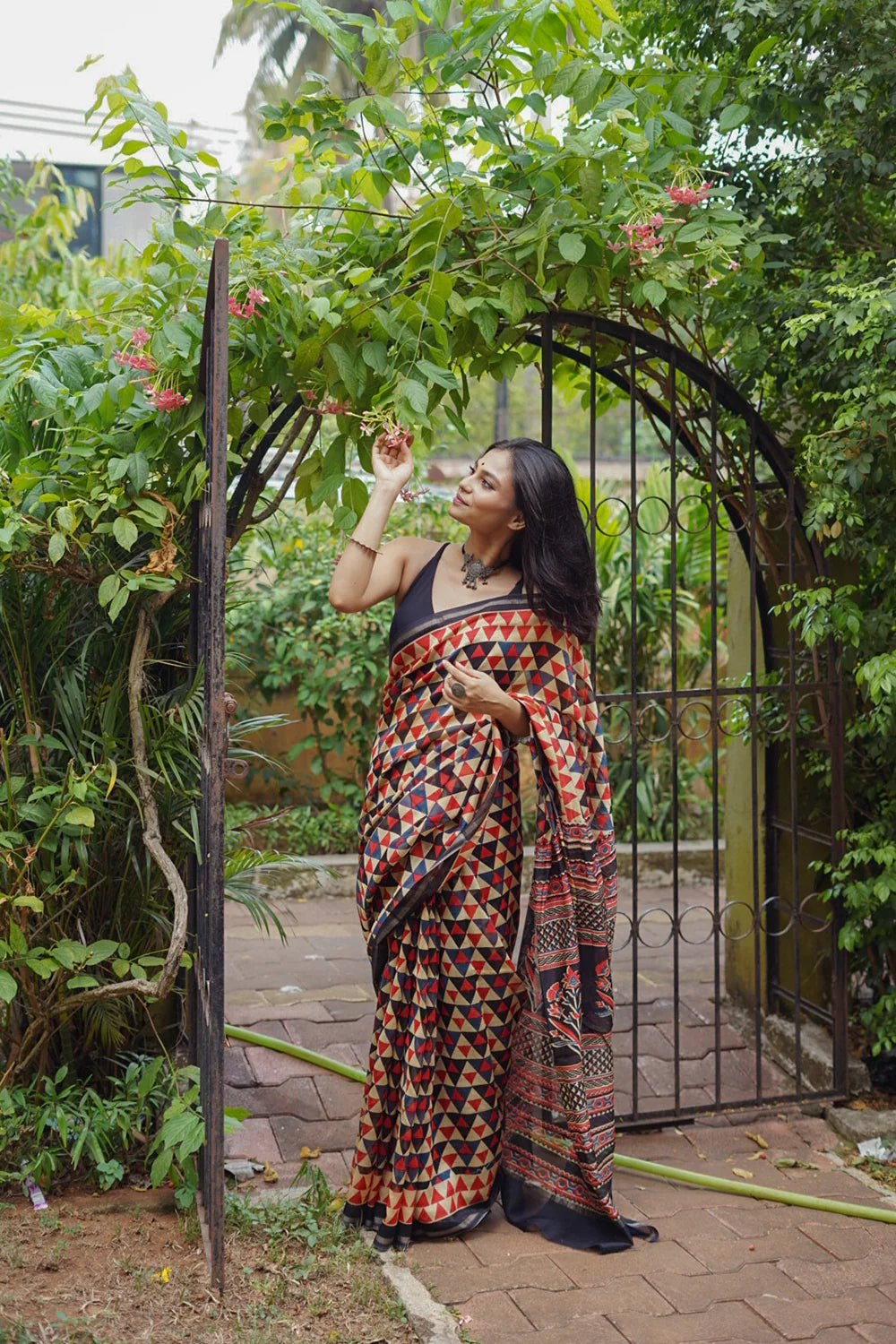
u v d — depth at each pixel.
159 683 3.02
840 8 3.12
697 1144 3.26
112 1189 2.79
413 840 2.64
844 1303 2.49
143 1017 3.09
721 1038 3.86
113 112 2.70
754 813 3.44
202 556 2.60
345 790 5.84
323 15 2.67
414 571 2.86
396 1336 2.32
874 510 3.27
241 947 4.68
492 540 2.78
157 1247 2.55
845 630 3.32
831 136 3.23
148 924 3.01
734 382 3.59
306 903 5.38
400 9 2.73
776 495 3.76
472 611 2.73
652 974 4.39
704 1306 2.47
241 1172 2.97
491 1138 2.79
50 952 2.67
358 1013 3.91
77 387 2.76
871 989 3.96
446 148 2.90
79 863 2.90
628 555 6.06
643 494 6.49
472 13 2.78
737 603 4.06
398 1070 2.73
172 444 2.72
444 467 11.99
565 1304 2.47
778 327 3.39
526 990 2.83
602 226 2.89
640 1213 2.89
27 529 2.61
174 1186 2.79
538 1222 2.78
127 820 2.92
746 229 2.98
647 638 6.06
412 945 2.71
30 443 2.82
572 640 2.80
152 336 2.62
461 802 2.66
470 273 2.96
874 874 3.68
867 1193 3.01
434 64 2.86
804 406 3.58
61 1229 2.59
